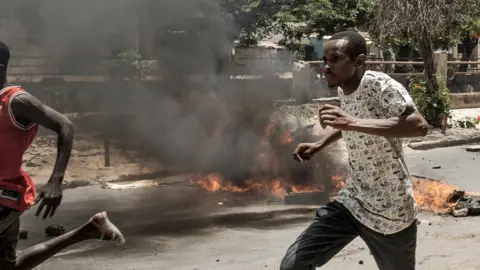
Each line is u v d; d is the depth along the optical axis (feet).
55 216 23.90
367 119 9.75
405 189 10.54
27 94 10.53
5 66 10.78
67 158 10.46
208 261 17.16
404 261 10.85
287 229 21.12
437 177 31.71
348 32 10.47
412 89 50.52
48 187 10.28
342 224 10.86
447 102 49.01
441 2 45.44
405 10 45.60
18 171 10.86
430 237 19.58
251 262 16.99
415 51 69.00
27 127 10.68
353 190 10.88
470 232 20.20
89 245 18.97
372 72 10.30
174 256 17.71
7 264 11.17
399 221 10.51
